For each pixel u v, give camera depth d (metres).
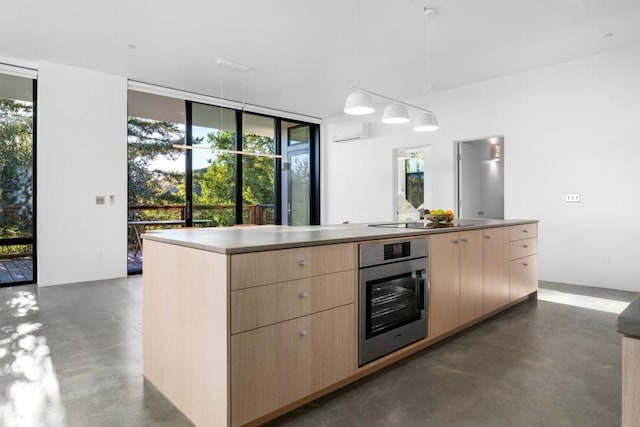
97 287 4.73
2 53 4.57
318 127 8.13
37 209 4.84
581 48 4.44
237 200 6.79
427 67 5.06
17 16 3.69
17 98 4.93
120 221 5.37
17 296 4.27
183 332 1.87
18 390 2.10
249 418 1.64
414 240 2.51
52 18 3.73
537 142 5.11
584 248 4.72
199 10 3.57
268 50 4.50
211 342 1.66
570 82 4.83
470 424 1.78
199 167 6.34
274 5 3.48
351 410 1.89
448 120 6.08
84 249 5.10
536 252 4.11
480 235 3.19
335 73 5.29
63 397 2.03
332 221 8.00
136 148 5.81
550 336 2.95
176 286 1.93
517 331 3.07
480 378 2.24
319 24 3.85
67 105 4.96
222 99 6.51
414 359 2.52
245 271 1.62
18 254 4.96
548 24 3.85
